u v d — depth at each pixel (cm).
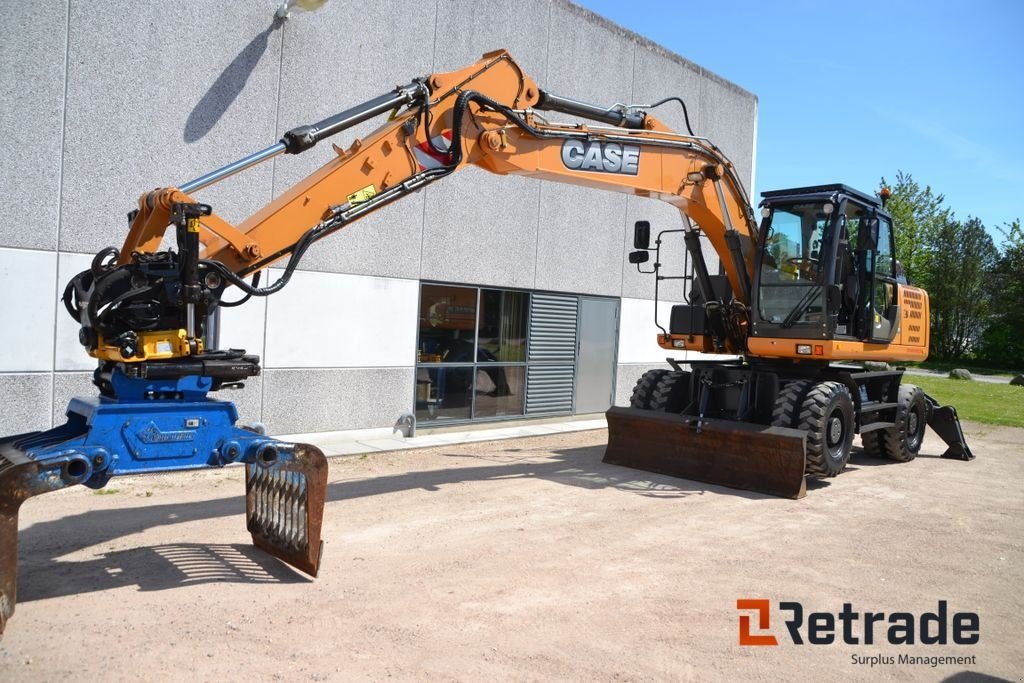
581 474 871
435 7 1046
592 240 1323
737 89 1623
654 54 1409
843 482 895
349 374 989
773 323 891
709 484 840
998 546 639
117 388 466
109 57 764
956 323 4866
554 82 1227
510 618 447
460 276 1112
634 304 1426
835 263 845
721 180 874
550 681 371
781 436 785
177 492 720
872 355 934
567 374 1311
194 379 486
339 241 965
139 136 789
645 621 452
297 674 369
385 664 383
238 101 860
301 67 911
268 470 532
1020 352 4456
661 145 799
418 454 965
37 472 408
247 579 497
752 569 554
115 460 441
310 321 945
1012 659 423
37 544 554
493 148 651
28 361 730
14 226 716
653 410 912
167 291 463
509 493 764
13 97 708
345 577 506
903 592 521
